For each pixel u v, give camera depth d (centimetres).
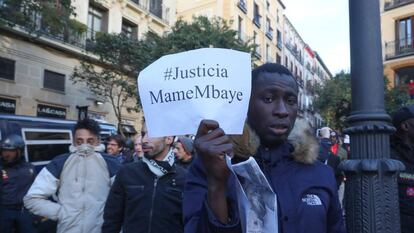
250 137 159
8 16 1150
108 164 360
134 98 1850
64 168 344
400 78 2609
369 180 193
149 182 294
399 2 2717
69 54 1759
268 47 4122
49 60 1672
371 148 196
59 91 1720
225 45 1753
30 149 817
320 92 3209
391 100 2233
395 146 287
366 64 201
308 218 152
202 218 138
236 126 149
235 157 161
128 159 764
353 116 203
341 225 167
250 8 3497
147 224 286
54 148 886
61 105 1727
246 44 1959
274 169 159
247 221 137
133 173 300
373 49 202
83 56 1773
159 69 157
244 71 153
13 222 501
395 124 288
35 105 1605
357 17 206
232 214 140
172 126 151
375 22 204
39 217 394
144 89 158
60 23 1201
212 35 1708
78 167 345
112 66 1712
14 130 786
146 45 1686
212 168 135
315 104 3244
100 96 1895
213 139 135
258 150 162
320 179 162
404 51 2677
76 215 330
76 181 340
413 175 268
